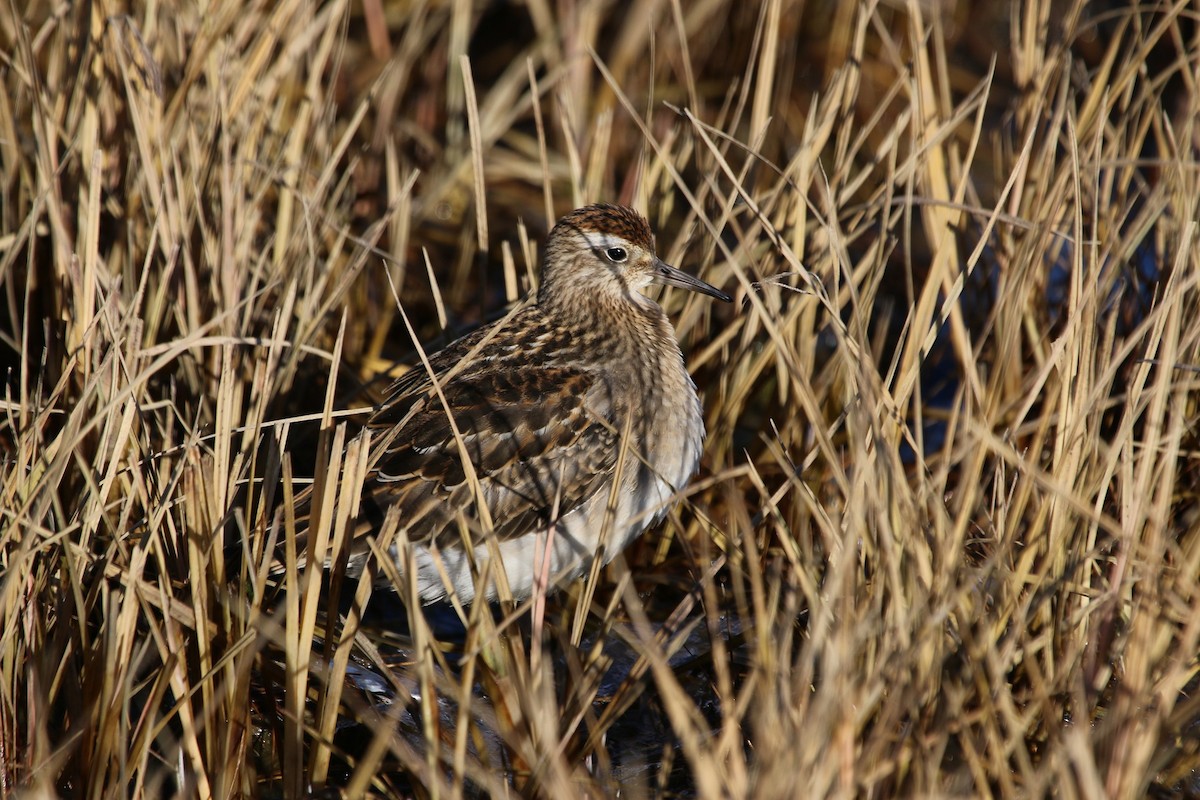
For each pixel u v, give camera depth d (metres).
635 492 11.40
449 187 17.42
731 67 19.86
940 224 12.73
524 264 16.89
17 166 13.68
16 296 13.48
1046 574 9.21
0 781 9.07
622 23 20.45
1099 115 12.24
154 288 12.55
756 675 8.17
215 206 13.02
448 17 19.78
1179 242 10.95
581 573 11.69
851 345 9.78
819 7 20.80
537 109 13.30
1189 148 12.34
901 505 8.71
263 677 10.00
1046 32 14.02
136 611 9.10
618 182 18.44
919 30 12.67
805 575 8.84
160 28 13.81
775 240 10.62
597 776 10.09
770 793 7.14
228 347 9.77
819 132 12.71
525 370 11.42
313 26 14.10
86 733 8.93
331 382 9.63
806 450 12.70
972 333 14.47
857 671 8.34
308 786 9.58
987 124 19.75
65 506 10.80
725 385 12.88
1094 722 9.41
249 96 13.54
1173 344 9.09
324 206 14.32
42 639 9.33
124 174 13.33
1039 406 12.68
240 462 9.91
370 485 10.79
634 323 12.12
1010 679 9.52
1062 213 12.77
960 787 8.05
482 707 10.40
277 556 10.56
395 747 8.90
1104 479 9.34
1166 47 18.39
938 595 8.48
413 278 15.68
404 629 12.33
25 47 12.68
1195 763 9.00
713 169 13.46
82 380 11.01
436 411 11.03
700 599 11.30
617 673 11.47
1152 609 8.45
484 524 9.41
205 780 8.90
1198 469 11.71
